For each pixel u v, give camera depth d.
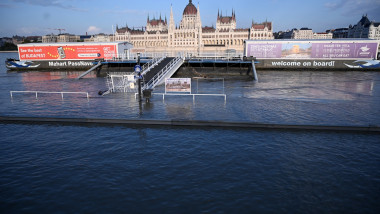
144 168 14.01
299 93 33.69
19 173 13.68
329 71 58.16
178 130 19.86
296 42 58.72
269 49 60.03
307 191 11.82
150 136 18.67
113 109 24.88
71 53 66.56
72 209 10.73
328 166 14.12
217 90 36.19
